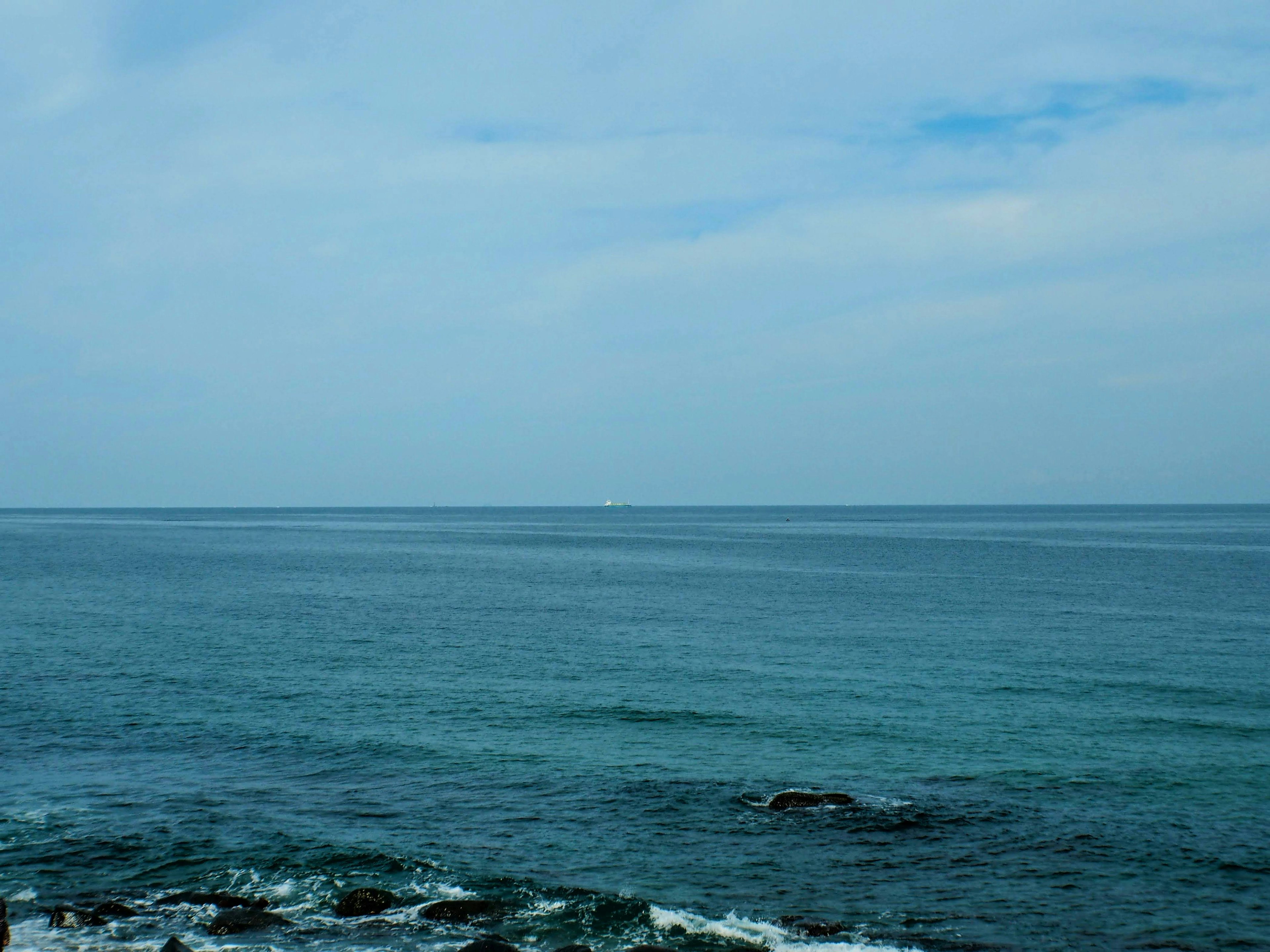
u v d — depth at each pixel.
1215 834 24.28
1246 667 46.25
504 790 27.70
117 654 49.28
